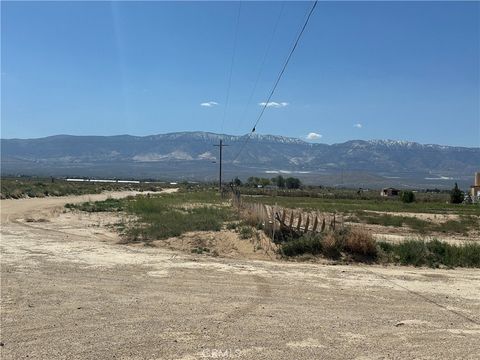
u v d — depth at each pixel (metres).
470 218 41.53
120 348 7.54
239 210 35.75
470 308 10.09
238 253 18.52
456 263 16.50
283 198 89.56
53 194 76.06
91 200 63.00
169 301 10.58
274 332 8.33
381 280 13.17
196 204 52.06
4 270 14.37
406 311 9.80
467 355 7.25
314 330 8.46
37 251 18.64
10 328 8.59
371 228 32.56
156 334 8.22
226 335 8.16
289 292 11.52
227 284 12.44
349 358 7.12
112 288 11.91
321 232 18.67
